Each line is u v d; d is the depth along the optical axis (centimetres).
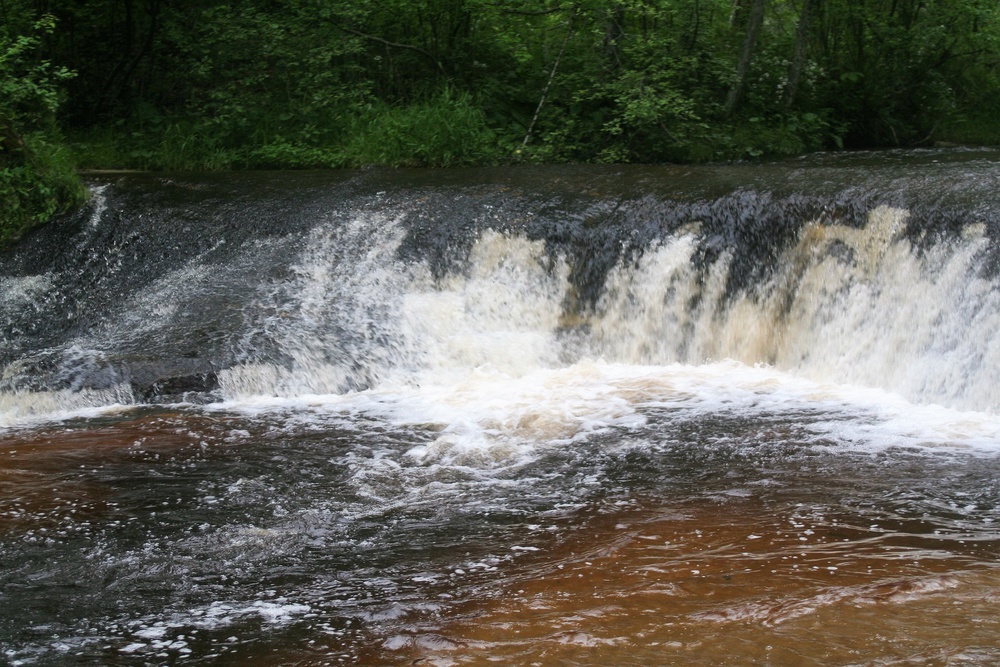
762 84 1728
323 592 503
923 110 1864
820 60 1847
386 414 832
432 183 1244
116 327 992
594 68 1612
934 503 592
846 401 827
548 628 447
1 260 1109
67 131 1631
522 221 1075
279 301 1009
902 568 498
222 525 596
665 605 463
